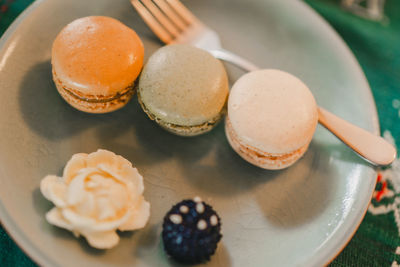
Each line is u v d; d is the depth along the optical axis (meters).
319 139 0.29
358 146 0.27
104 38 0.26
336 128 0.28
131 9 0.30
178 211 0.25
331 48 0.30
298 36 0.31
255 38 0.31
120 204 0.24
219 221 0.25
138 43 0.27
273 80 0.27
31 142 0.26
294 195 0.27
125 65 0.26
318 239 0.26
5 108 0.26
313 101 0.27
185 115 0.26
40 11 0.28
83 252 0.24
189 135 0.28
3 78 0.26
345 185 0.27
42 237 0.24
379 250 0.28
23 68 0.27
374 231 0.28
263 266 0.25
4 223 0.23
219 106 0.27
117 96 0.27
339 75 0.30
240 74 0.30
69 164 0.25
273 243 0.26
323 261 0.25
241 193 0.27
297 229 0.27
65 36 0.26
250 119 0.26
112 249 0.25
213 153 0.28
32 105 0.27
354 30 0.34
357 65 0.30
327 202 0.27
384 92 0.32
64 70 0.25
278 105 0.26
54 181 0.25
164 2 0.31
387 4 0.35
